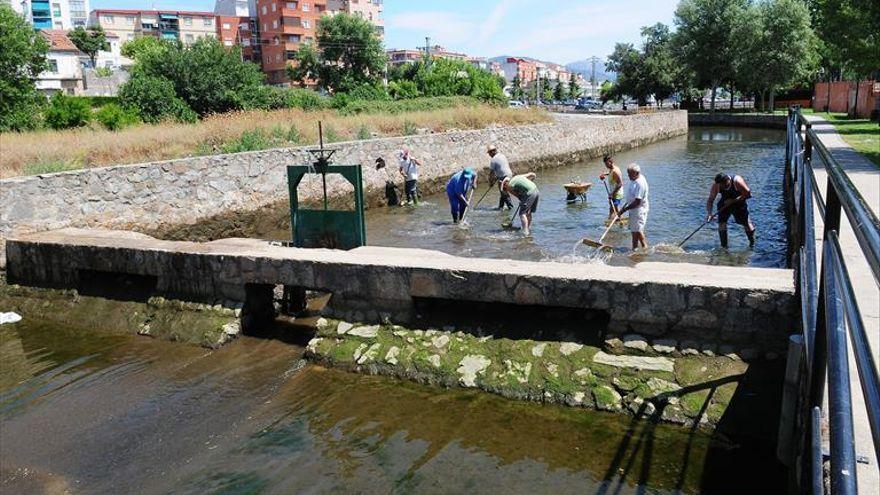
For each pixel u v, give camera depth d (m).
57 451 5.03
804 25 45.53
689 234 11.52
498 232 12.31
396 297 6.38
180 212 12.18
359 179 8.95
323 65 65.88
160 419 5.45
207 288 7.51
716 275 5.41
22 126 21.83
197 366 6.52
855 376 3.68
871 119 32.72
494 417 5.13
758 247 10.38
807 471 3.04
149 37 90.88
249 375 6.23
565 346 5.57
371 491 4.29
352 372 6.09
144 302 7.93
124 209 11.21
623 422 4.88
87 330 7.79
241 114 21.89
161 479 4.58
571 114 47.31
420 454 4.70
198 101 29.17
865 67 22.97
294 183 9.37
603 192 17.33
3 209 9.26
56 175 10.08
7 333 7.84
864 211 1.97
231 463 4.73
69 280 8.58
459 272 6.05
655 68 61.12
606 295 5.47
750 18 46.47
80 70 67.12
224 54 30.64
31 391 6.12
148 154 14.45
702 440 4.56
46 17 108.06
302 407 5.52
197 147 15.41
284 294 7.82
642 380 5.09
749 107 63.66
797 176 8.55
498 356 5.71
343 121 20.95
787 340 4.89
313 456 4.75
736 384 4.85
